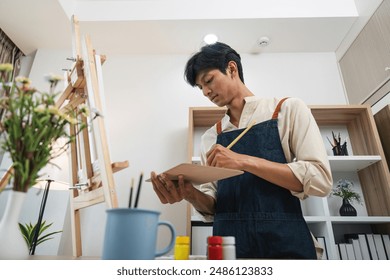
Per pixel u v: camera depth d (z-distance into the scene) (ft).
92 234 5.93
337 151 5.99
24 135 1.64
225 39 7.50
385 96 5.95
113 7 7.20
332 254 4.83
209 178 2.57
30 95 1.68
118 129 7.04
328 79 7.56
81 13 7.13
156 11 7.08
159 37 7.48
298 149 2.79
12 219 1.92
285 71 7.68
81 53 3.19
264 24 7.02
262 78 7.57
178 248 1.87
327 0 7.05
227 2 7.11
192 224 5.49
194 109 6.16
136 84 7.62
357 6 6.94
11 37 7.57
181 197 2.85
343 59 7.53
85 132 3.09
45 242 5.70
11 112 1.63
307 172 2.50
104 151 2.43
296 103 3.06
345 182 5.77
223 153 2.73
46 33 7.47
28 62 8.13
